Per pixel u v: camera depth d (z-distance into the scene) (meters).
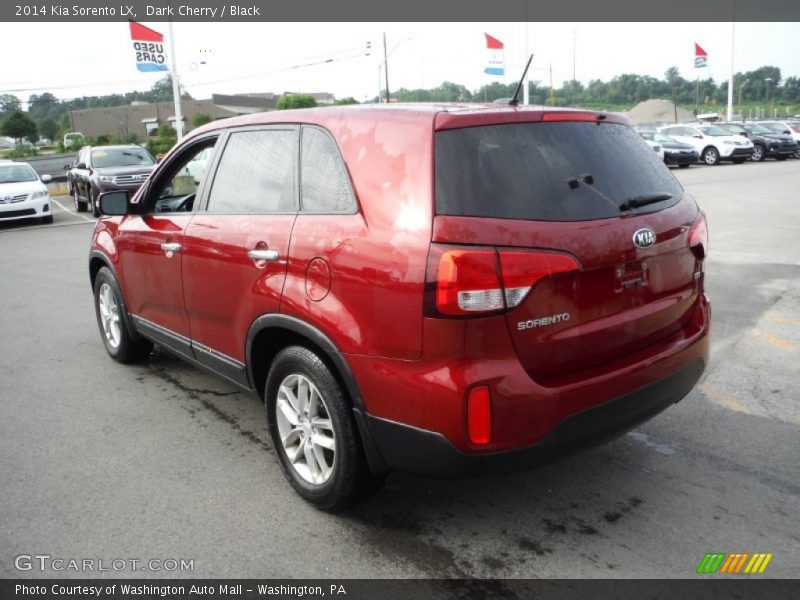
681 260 3.29
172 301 4.32
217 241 3.72
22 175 17.33
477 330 2.58
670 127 31.12
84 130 81.44
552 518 3.24
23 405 4.78
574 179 2.90
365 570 2.88
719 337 5.85
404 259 2.69
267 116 3.72
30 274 9.95
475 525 3.19
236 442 4.13
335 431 3.08
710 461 3.75
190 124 67.00
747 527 3.13
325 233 3.04
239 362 3.73
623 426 2.97
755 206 14.38
